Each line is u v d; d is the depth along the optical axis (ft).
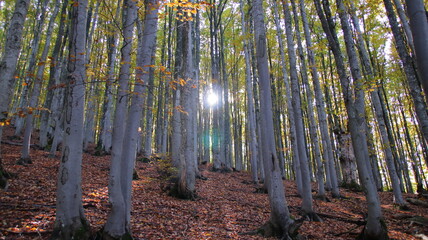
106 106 50.75
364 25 46.06
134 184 31.63
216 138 59.57
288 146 90.12
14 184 22.07
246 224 22.34
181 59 38.17
